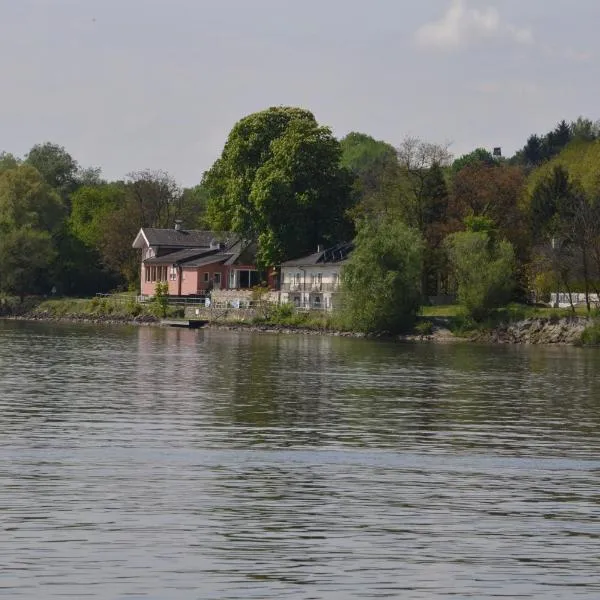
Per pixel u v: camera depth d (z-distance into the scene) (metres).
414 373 125.00
